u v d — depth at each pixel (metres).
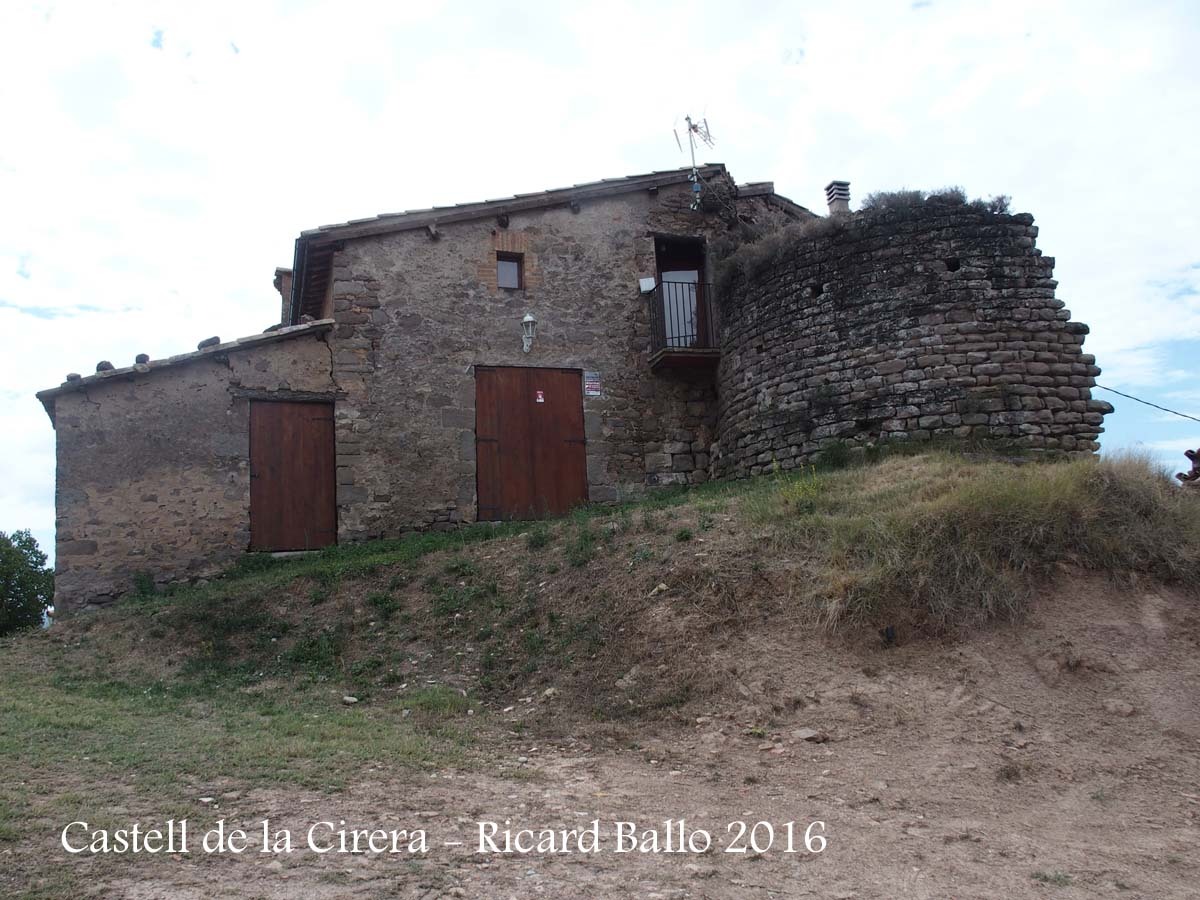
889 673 6.68
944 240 11.46
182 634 9.02
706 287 14.61
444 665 7.94
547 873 4.06
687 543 8.57
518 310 13.62
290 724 6.49
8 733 5.84
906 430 11.17
